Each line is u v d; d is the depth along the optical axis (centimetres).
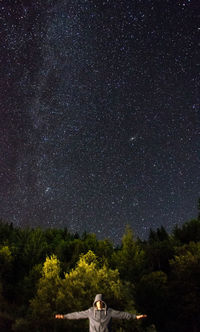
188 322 2438
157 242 3522
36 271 2453
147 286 2467
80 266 1903
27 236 3441
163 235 4306
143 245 3578
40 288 1873
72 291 1709
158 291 2450
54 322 1664
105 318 514
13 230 3934
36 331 1700
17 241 3428
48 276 1889
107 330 508
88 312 526
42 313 1698
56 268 1955
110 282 1755
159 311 2416
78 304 1628
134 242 3148
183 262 2566
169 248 3312
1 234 3662
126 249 3058
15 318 1984
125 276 2844
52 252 3130
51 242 3759
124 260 2948
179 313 2442
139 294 2439
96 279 1753
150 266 3216
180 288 2497
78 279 1770
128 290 2128
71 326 1622
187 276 2481
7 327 1889
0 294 2320
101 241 3216
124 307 1703
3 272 2639
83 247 3050
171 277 2728
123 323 1622
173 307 2458
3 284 2492
